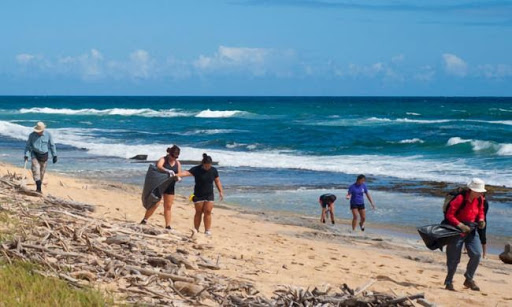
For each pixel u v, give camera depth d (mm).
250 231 14523
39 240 9016
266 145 43031
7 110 106312
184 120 74500
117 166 28953
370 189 24047
